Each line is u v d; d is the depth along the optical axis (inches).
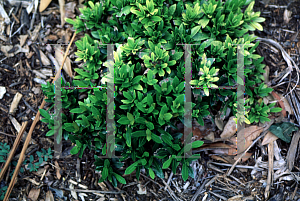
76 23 86.0
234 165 87.7
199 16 77.7
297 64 97.0
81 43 81.2
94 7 81.3
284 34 100.6
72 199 85.3
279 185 86.4
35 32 100.6
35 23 101.6
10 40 99.4
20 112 93.0
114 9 80.0
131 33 79.0
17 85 95.4
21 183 86.0
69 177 87.2
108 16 88.5
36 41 99.5
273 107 90.9
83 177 87.0
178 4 78.2
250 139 88.7
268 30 100.7
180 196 85.7
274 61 96.9
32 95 94.7
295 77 95.3
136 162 75.3
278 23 101.7
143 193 86.0
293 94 93.8
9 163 87.1
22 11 102.5
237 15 77.6
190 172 77.0
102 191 85.6
